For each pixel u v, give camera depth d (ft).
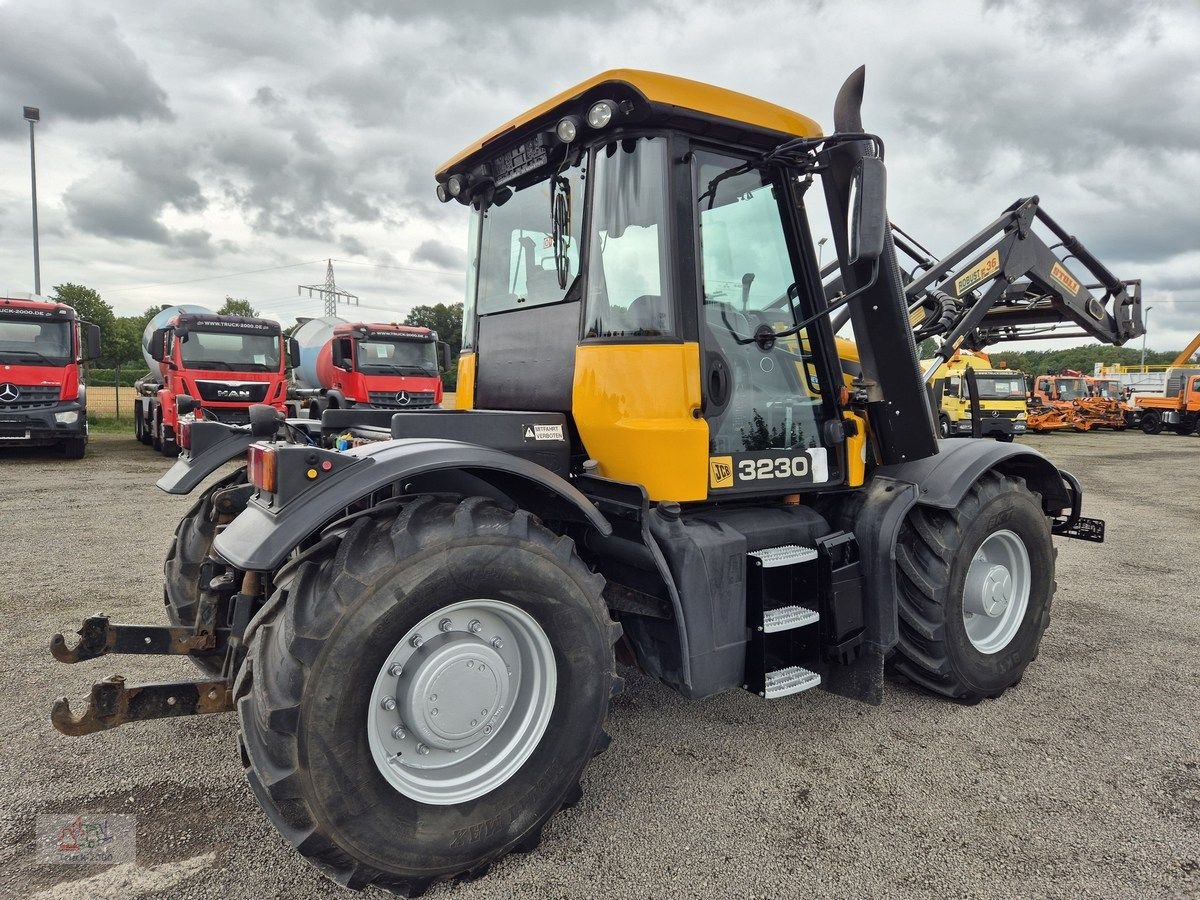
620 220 8.57
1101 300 18.26
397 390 51.83
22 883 6.79
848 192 9.86
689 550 8.41
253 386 45.03
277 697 5.98
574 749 7.42
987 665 10.98
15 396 39.68
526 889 6.85
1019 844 7.57
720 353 9.10
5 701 10.52
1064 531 13.80
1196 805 8.33
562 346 9.25
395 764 6.70
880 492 10.48
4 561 18.45
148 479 34.14
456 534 6.67
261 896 6.71
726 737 9.92
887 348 10.53
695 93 8.46
